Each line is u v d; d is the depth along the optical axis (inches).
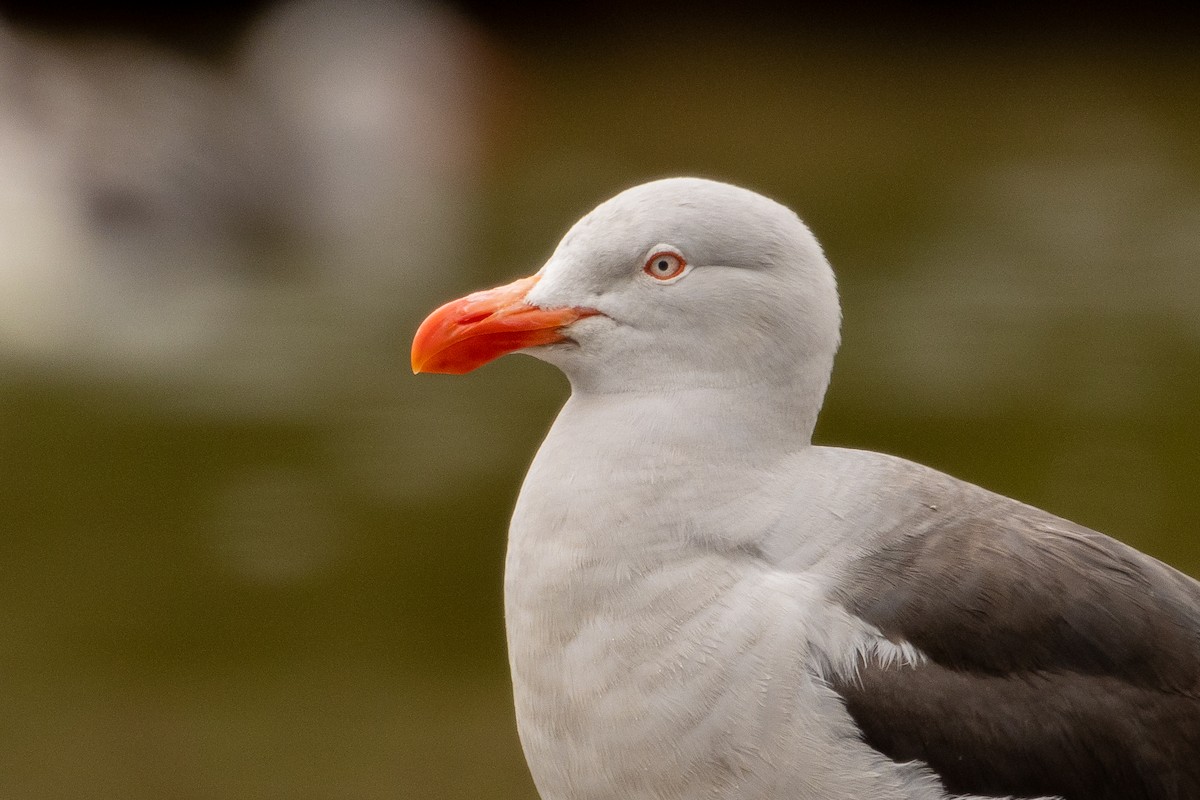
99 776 426.3
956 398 682.2
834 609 206.4
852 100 1366.9
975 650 207.2
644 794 206.5
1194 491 587.2
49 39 1236.5
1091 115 1261.1
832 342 222.7
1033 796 204.2
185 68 1086.4
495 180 1111.0
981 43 1583.4
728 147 1206.3
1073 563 214.4
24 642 499.5
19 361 745.0
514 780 426.6
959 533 214.7
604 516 209.3
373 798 415.2
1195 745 208.4
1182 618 214.5
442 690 476.1
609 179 1117.1
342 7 1299.2
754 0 1680.6
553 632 209.6
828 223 968.3
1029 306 795.4
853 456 222.2
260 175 957.2
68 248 847.7
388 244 941.8
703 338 217.6
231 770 424.8
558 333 221.8
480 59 1380.4
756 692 201.5
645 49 1566.2
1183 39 1574.8
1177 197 993.5
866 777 202.1
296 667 482.9
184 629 507.2
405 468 616.4
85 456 634.8
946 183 1059.3
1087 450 626.2
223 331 784.9
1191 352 731.4
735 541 209.2
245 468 622.8
